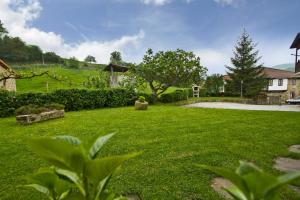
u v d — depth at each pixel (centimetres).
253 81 5534
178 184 548
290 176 70
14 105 1988
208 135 1084
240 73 5581
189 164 675
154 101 3269
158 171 622
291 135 1104
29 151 828
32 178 105
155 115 1828
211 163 689
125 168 644
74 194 94
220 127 1298
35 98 2114
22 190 520
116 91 2736
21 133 1174
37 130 1245
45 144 82
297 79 6034
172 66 3198
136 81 3353
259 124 1414
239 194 84
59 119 1641
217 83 5766
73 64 7112
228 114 1925
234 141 971
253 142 961
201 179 579
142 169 637
